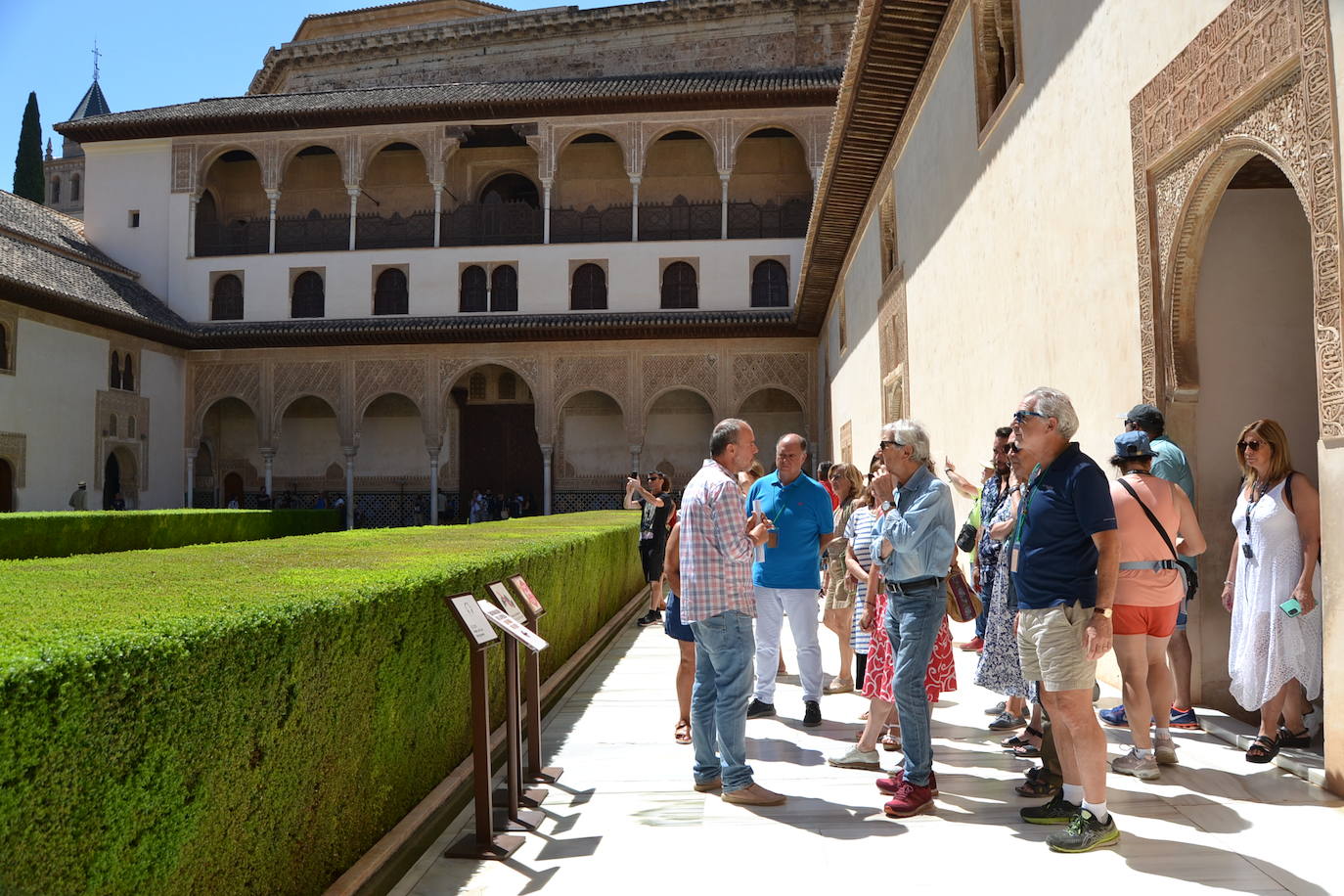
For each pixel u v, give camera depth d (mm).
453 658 4090
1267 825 3203
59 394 20594
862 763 4184
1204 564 4840
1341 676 3359
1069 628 3072
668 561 4777
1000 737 4691
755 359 23688
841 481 6328
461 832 3438
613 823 3498
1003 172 7215
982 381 7852
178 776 2051
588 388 23812
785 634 8664
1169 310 4691
